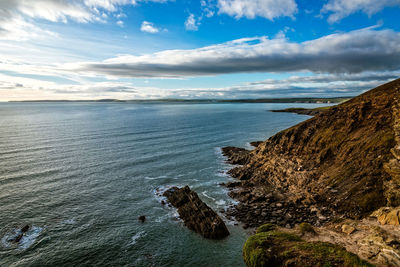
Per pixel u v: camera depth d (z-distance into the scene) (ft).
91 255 93.04
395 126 123.13
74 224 113.39
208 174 188.14
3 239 100.01
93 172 182.70
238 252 95.55
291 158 170.71
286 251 71.92
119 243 100.63
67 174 175.83
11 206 127.03
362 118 150.61
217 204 136.46
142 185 162.61
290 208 123.44
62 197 139.95
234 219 119.34
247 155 217.77
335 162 140.87
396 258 59.67
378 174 108.78
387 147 116.67
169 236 106.32
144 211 128.06
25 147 248.32
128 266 88.22
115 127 418.31
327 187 123.85
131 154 236.02
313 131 174.81
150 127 426.92
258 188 157.69
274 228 92.63
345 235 82.17
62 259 90.22
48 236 103.24
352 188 113.19
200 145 285.64
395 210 82.33
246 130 407.64
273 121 553.64
